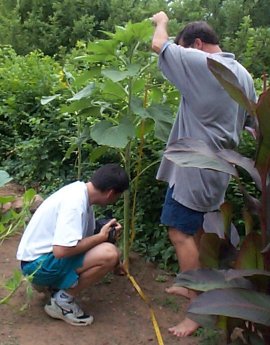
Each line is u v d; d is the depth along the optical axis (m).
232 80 2.79
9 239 5.09
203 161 2.86
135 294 4.31
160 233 4.86
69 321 3.85
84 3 12.80
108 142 4.00
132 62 4.25
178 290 4.04
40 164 6.36
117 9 12.66
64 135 6.12
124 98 4.29
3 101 7.17
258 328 2.96
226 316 2.81
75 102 4.31
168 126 4.14
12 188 6.43
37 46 12.66
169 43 3.75
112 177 3.76
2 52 9.27
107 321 3.94
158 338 3.72
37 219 3.83
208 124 3.74
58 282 3.83
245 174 4.49
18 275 3.64
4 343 3.59
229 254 3.12
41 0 13.11
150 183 4.89
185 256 3.91
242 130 4.13
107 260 3.77
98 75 4.32
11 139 7.05
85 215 3.76
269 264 2.88
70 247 3.63
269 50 8.81
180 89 3.73
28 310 3.99
